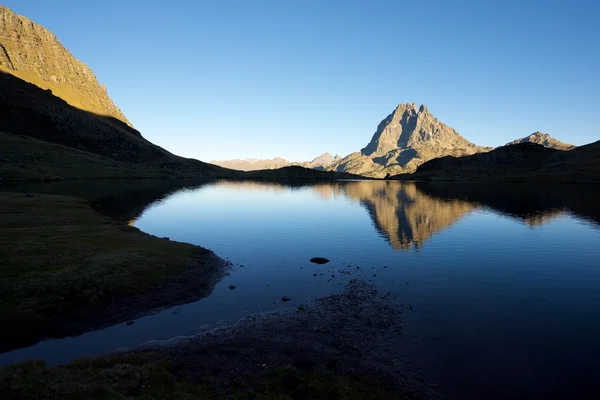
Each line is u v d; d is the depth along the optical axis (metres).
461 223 75.88
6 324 24.28
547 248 52.50
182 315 28.03
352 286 34.91
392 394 17.67
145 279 34.22
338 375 19.20
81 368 17.72
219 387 17.62
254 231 66.19
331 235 62.31
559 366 20.45
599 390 18.20
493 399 17.55
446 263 43.88
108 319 27.00
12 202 77.25
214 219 81.19
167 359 20.44
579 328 25.48
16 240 43.50
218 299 31.48
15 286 28.56
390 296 32.12
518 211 96.06
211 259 44.12
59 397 13.91
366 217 85.19
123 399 14.35
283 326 25.86
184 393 16.05
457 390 18.22
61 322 25.80
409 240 58.09
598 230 67.38
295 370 19.28
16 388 14.25
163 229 67.88
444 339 23.77
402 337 24.06
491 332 24.80
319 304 30.17
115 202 109.50
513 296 32.19
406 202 122.50
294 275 38.69
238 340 23.69
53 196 95.25
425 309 29.03
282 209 102.06
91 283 30.77
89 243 44.59
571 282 36.38
